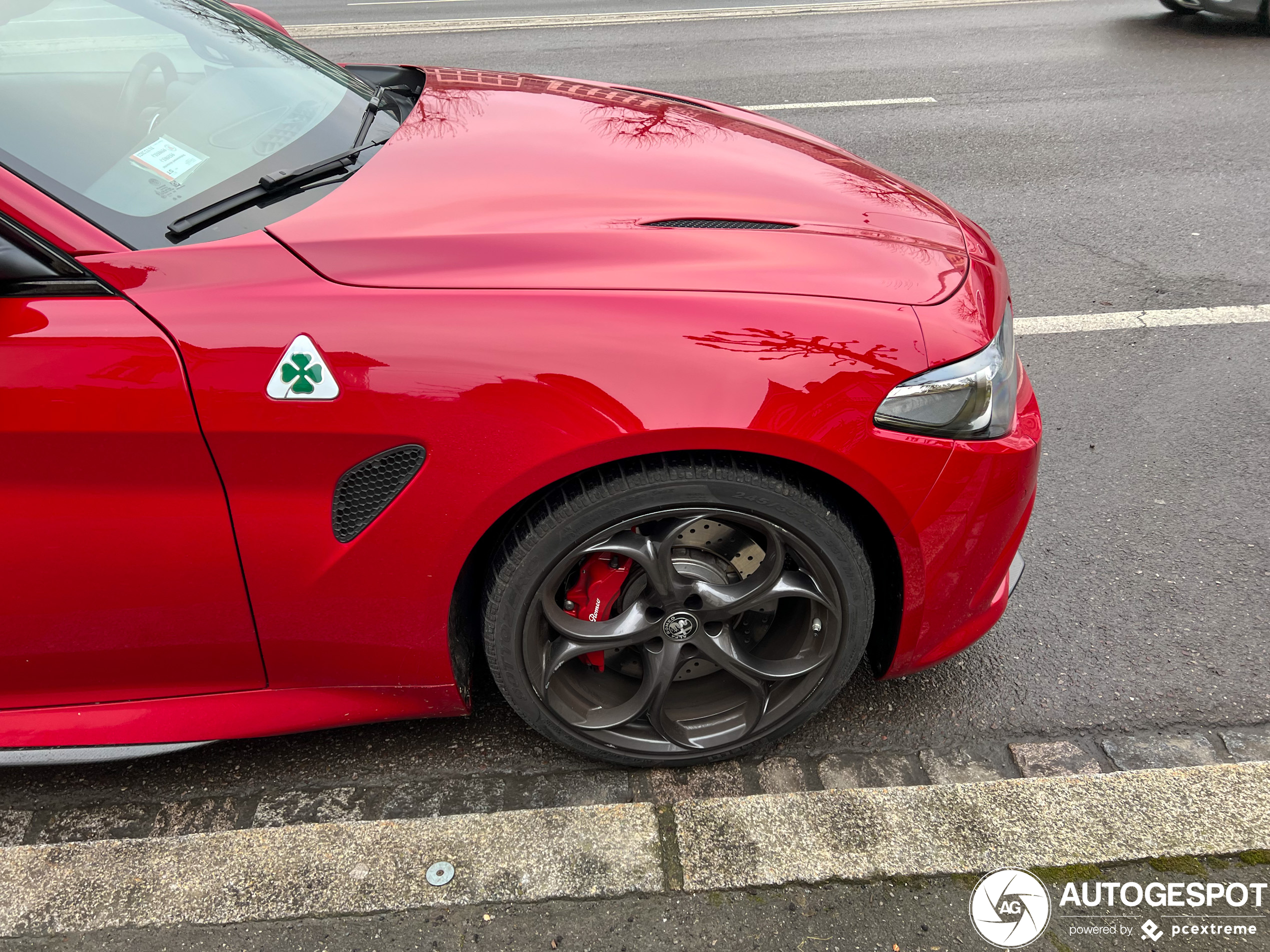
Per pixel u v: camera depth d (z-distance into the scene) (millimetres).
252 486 1476
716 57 8242
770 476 1557
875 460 1555
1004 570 1830
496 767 1943
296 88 2064
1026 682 2129
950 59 7812
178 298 1416
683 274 1585
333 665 1709
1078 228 4426
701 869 1670
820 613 1740
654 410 1464
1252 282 3842
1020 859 1677
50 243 1425
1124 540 2555
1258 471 2797
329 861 1696
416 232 1582
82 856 1709
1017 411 1802
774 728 1861
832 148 2379
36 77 1685
